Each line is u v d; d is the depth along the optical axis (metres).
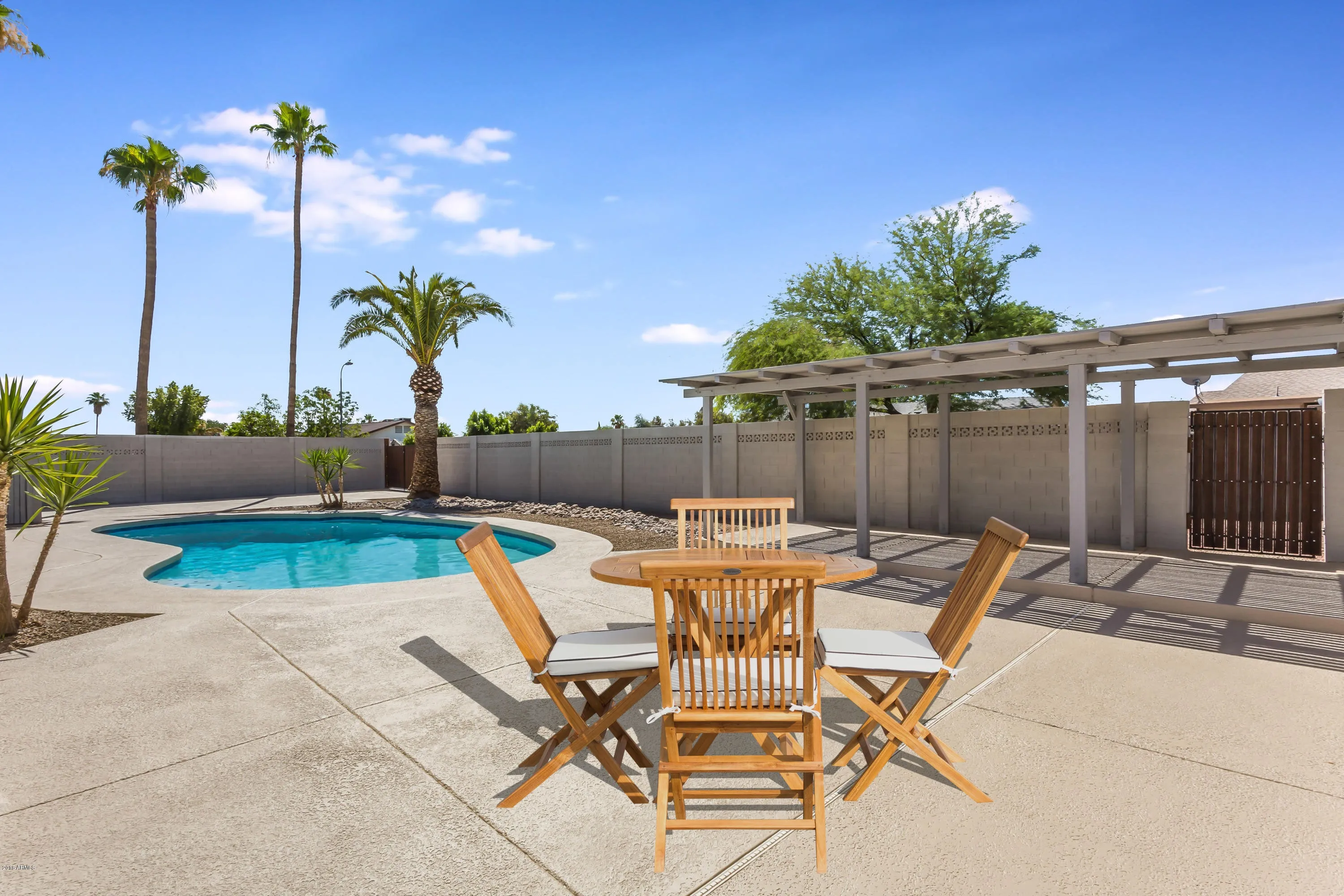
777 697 2.58
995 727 3.58
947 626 3.32
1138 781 2.96
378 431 52.25
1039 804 2.78
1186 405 9.05
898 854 2.43
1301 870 2.30
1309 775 3.01
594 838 2.55
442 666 4.63
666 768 2.49
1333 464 8.26
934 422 11.51
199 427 30.72
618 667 2.97
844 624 5.69
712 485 13.73
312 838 2.53
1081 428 6.86
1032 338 6.82
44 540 10.93
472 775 3.06
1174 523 9.16
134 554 9.43
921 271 18.98
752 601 4.30
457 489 21.53
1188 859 2.37
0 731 3.51
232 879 2.27
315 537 14.08
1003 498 10.83
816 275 19.36
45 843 2.47
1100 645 5.08
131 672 4.48
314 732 3.53
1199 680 4.30
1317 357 7.87
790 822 2.49
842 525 12.32
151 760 3.19
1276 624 5.64
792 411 13.08
